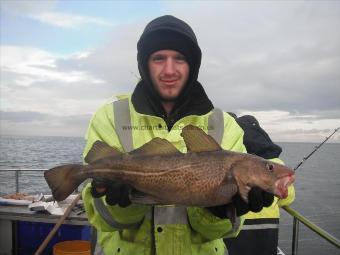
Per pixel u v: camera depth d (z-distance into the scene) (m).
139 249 0.83
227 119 0.92
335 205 6.26
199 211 0.80
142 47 0.89
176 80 0.87
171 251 0.81
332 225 4.92
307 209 5.93
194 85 0.91
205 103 0.89
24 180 4.23
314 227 1.15
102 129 0.88
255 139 1.26
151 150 0.82
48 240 1.38
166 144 0.82
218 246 0.90
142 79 0.91
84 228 1.79
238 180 0.78
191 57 0.89
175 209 0.82
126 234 0.85
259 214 1.24
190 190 0.79
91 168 0.82
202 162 0.79
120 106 0.90
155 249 0.82
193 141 0.81
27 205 1.80
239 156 0.80
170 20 0.89
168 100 0.90
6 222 1.74
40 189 3.56
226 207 0.78
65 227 1.78
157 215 0.82
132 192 0.79
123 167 0.81
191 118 0.88
